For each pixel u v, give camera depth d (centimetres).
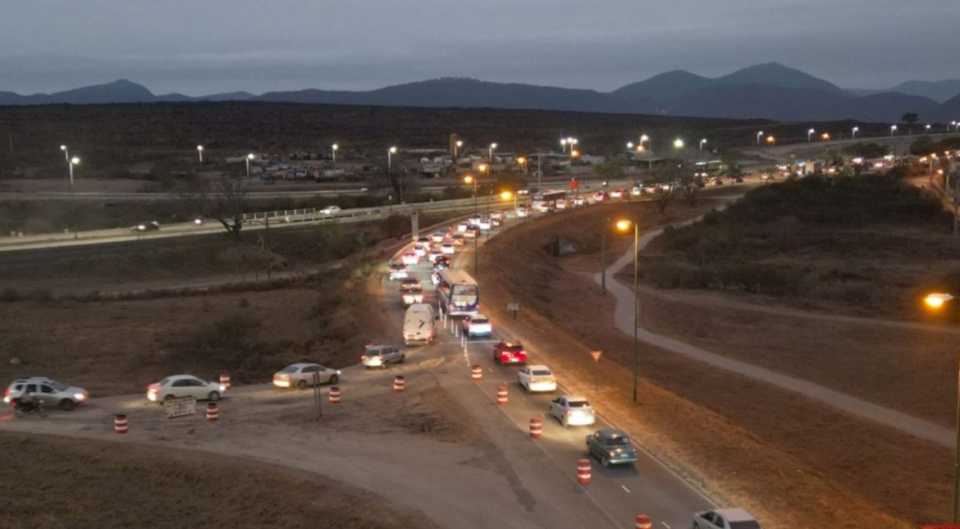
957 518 2748
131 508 2942
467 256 9950
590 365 5272
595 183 19112
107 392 4822
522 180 18412
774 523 2827
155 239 10256
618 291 9662
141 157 19762
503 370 5100
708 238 13262
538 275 10012
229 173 17588
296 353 5831
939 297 3312
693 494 3072
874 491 3962
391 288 8119
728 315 8369
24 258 9175
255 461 3444
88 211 12419
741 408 5300
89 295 7731
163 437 3809
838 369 6384
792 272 10500
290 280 8531
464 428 3891
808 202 15738
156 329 6450
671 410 4259
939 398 5628
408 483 3192
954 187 15800
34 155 18875
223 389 4666
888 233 13375
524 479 3231
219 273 9556
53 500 3008
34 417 4203
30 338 6059
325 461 3456
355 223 12012
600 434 3438
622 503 2986
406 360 5381
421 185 17525
